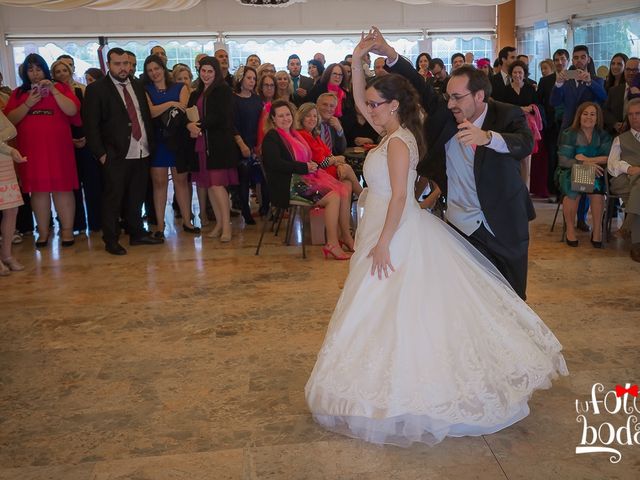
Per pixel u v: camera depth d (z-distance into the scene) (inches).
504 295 114.1
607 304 173.6
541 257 220.8
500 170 115.3
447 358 105.2
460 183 120.6
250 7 551.5
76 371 143.4
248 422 118.6
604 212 235.0
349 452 107.7
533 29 533.3
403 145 108.7
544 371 111.6
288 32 558.6
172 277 210.7
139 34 549.0
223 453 109.0
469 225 121.2
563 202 236.2
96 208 282.4
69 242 258.2
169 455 109.1
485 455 105.5
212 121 244.4
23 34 539.2
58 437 116.3
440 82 326.3
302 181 225.5
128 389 133.9
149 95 258.7
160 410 124.6
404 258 110.7
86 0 395.2
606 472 100.6
